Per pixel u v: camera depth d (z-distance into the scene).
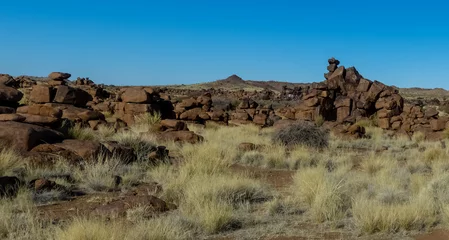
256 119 35.72
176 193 8.91
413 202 8.08
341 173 11.48
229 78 182.75
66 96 25.14
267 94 97.44
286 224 7.23
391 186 9.77
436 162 14.71
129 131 18.80
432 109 35.66
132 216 7.16
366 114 36.72
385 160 14.19
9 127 11.53
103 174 10.43
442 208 7.94
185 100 34.03
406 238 6.49
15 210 7.50
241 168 13.58
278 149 16.31
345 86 37.69
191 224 6.88
